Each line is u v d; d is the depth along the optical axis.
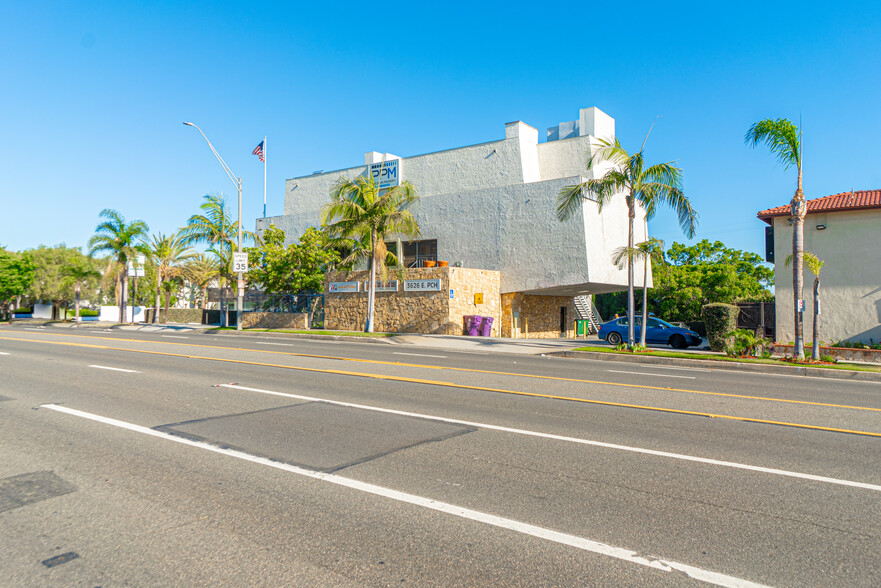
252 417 7.70
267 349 18.58
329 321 33.12
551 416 7.91
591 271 28.88
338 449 6.09
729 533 4.01
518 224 30.77
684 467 5.52
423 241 34.53
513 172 31.97
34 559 3.59
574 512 4.37
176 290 58.94
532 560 3.60
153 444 6.26
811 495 4.78
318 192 40.69
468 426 7.22
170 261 42.66
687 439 6.64
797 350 16.66
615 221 31.75
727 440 6.62
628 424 7.43
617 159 19.95
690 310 43.69
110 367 13.11
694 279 42.88
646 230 35.22
